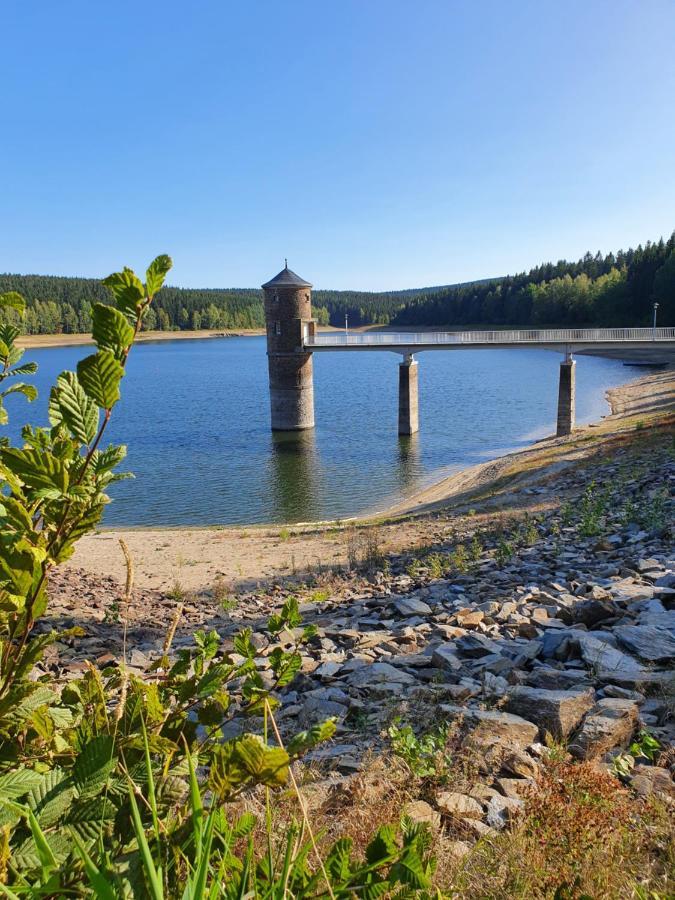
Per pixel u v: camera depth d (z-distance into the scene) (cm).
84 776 156
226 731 595
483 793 418
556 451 3906
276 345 6275
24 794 154
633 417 5425
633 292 16488
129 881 143
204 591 1545
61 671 804
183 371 14275
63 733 191
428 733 525
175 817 184
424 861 188
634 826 329
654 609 840
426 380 11019
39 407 8356
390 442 5566
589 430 5009
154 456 5175
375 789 404
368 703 645
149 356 19812
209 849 140
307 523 3138
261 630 1059
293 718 642
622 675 617
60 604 1235
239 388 10575
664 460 2550
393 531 2331
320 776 460
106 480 156
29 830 149
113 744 162
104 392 135
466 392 9081
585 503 1998
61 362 15000
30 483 144
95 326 134
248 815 188
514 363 14525
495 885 273
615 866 282
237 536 2662
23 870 143
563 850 295
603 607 846
